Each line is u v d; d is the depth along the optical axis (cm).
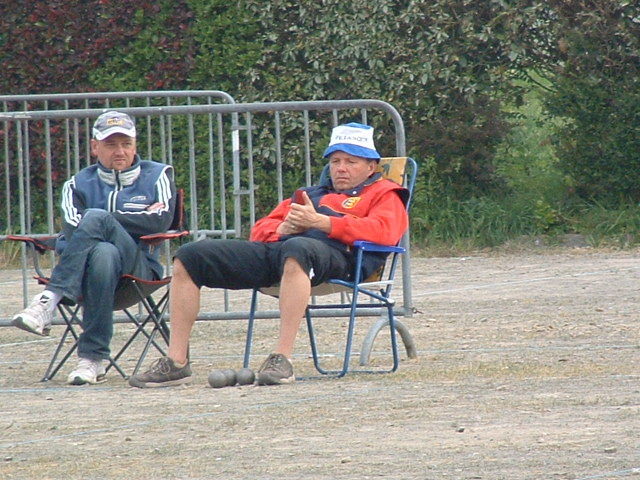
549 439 1984
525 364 2767
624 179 5553
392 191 2723
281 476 1823
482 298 4059
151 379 2650
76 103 5834
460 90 5647
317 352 3136
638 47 5438
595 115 5525
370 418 2206
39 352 3306
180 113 3334
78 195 2883
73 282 2698
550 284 4350
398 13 5719
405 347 2956
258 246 2659
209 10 5756
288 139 5741
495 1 5631
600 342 3081
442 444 1981
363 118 3275
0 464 1975
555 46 5619
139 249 2769
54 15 5806
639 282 4275
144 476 1856
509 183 5834
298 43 5759
